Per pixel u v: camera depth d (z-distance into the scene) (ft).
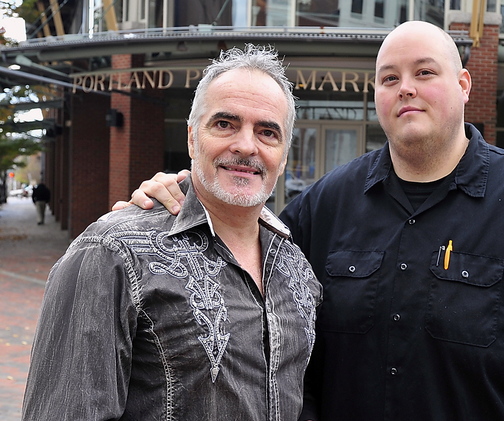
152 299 6.74
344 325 9.04
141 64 44.09
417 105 8.54
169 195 7.41
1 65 44.62
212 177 7.36
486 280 8.41
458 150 8.98
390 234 9.06
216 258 7.22
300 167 46.26
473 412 8.38
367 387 8.86
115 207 7.89
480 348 8.27
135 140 45.85
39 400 6.51
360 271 9.06
